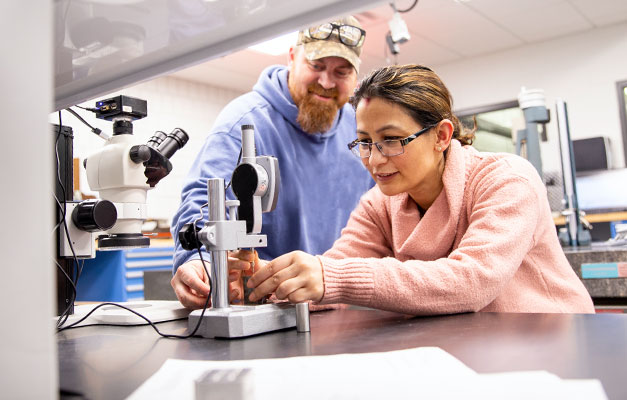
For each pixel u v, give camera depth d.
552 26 4.81
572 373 0.49
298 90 1.66
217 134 1.54
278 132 1.65
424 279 0.89
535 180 1.07
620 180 3.51
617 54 4.85
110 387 0.53
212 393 0.47
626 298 1.87
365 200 1.34
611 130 4.88
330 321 0.93
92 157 1.01
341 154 1.79
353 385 0.48
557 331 0.70
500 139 6.08
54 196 0.97
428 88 1.08
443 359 0.55
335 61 1.60
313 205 1.70
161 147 1.07
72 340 0.83
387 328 0.81
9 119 0.37
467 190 1.12
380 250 1.29
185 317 1.04
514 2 4.24
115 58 0.89
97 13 0.70
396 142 1.05
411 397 0.44
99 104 1.02
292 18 0.80
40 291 0.37
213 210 0.84
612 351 0.57
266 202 0.88
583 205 3.61
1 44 0.36
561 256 1.16
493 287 0.92
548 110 2.62
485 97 5.52
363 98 1.08
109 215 0.96
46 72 0.38
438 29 4.73
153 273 2.47
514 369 0.52
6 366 0.36
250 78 5.72
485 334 0.71
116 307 1.08
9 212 0.36
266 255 1.62
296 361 0.57
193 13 0.74
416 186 1.17
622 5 4.41
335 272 0.88
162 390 0.49
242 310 0.82
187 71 5.39
